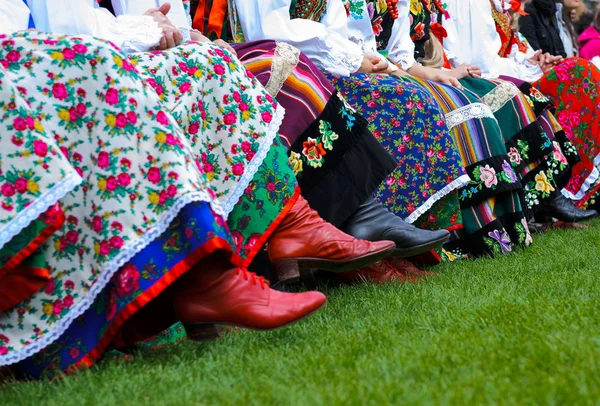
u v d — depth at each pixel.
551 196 3.99
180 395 1.46
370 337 1.78
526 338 1.63
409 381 1.40
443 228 3.21
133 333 1.92
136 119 1.74
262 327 1.82
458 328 1.83
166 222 1.70
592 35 6.48
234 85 2.14
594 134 4.29
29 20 2.38
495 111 3.86
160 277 1.71
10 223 1.63
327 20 3.27
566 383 1.29
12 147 1.65
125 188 1.72
